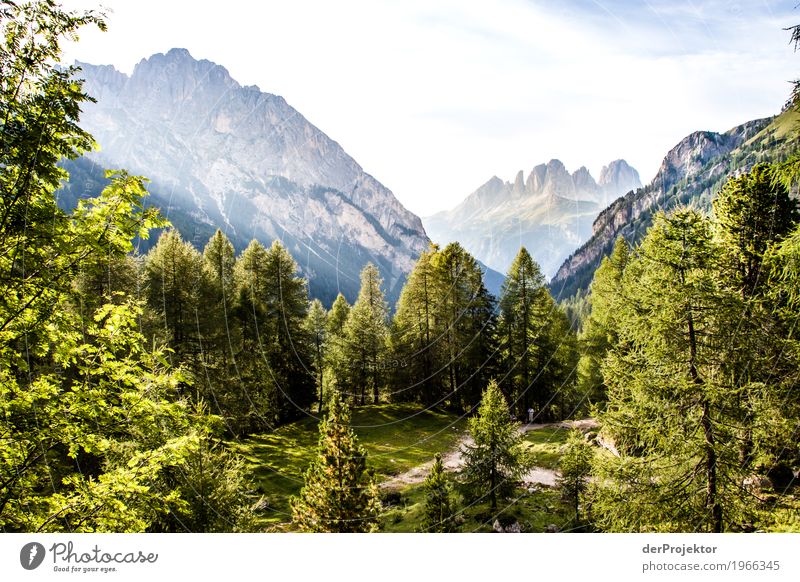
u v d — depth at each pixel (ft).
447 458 91.86
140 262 102.17
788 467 41.47
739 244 46.60
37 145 20.16
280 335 119.34
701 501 31.78
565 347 125.49
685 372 33.17
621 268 123.54
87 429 23.36
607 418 37.52
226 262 127.13
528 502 63.05
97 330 24.43
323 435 51.60
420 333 129.49
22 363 22.04
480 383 123.54
